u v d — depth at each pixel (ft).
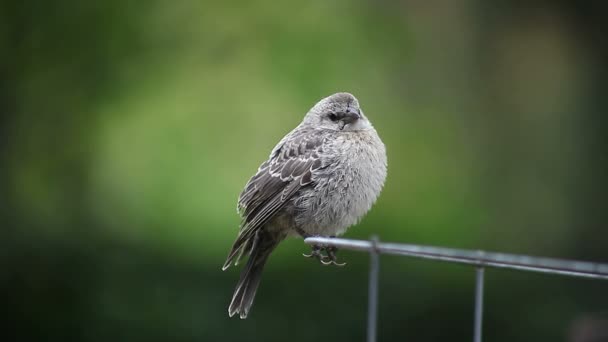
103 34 52.16
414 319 39.81
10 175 49.52
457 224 53.57
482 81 60.64
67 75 51.98
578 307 40.01
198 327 39.55
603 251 53.31
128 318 40.22
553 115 59.36
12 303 41.55
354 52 55.93
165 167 54.19
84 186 52.34
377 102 57.36
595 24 59.67
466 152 58.13
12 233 46.34
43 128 51.78
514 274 42.45
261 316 39.78
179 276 43.29
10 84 50.44
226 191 53.26
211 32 54.80
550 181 57.26
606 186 56.54
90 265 43.98
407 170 56.24
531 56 61.00
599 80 59.26
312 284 41.86
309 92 53.78
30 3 50.55
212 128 54.44
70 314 40.96
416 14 60.90
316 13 56.13
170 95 54.65
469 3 61.31
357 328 39.55
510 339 39.29
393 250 17.46
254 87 54.44
